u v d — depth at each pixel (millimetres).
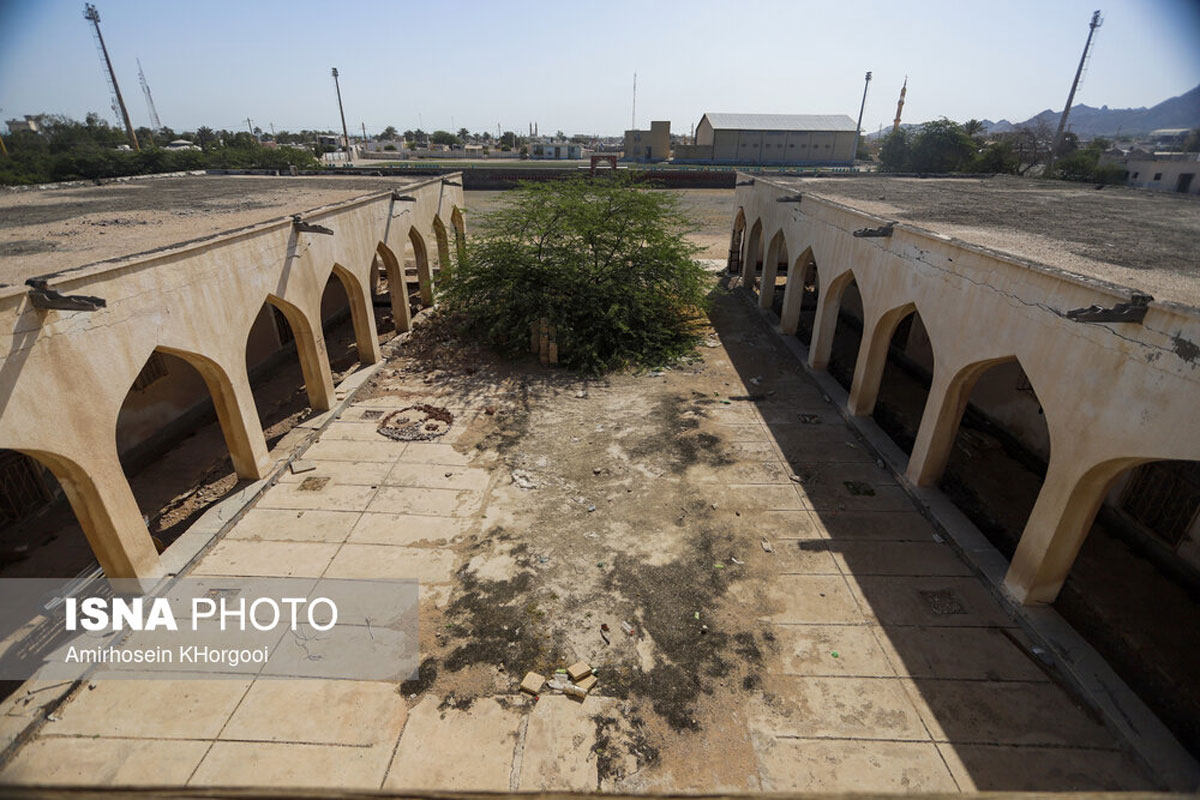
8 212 10656
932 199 12906
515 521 8148
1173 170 31281
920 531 8000
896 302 9117
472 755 5223
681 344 14195
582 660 6121
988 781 5039
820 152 58438
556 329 13125
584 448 9930
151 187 15328
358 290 12180
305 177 19047
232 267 8172
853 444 10078
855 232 9992
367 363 12930
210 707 5613
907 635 6426
